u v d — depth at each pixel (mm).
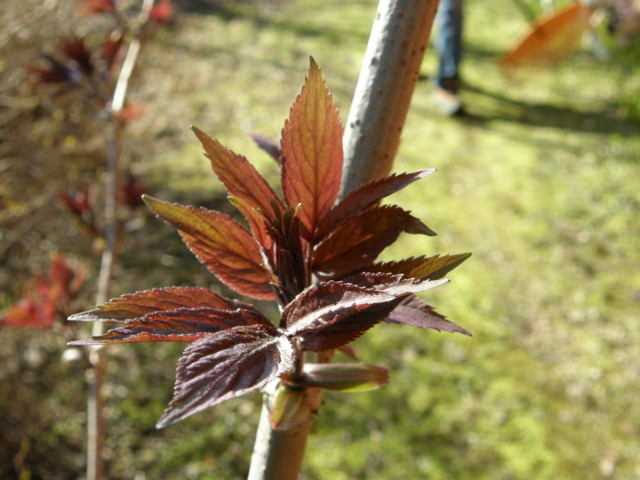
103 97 1878
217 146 636
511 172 5348
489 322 3920
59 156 3803
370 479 3027
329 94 609
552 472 3096
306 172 633
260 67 6504
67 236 3965
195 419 3281
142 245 4160
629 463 3152
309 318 529
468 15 8406
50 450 3066
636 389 3543
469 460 3146
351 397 3430
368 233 650
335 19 7859
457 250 4469
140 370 3498
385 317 566
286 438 717
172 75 5988
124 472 3020
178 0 7742
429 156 5504
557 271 4348
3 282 3605
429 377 3559
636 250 4543
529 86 6680
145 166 4836
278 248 629
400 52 742
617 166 5449
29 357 3412
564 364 3674
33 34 3465
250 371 491
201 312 552
